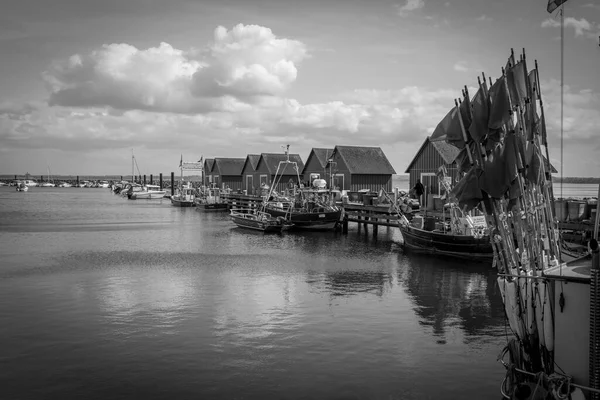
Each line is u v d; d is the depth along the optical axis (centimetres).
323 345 1488
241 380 1255
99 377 1271
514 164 962
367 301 1980
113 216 6525
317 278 2414
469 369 1322
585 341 875
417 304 1934
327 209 4612
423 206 4297
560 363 902
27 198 12012
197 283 2305
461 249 2934
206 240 3959
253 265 2784
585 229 2433
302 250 3366
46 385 1226
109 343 1501
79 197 12681
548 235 1023
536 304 939
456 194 1026
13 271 2605
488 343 1510
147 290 2164
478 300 1995
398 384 1236
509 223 1041
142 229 4841
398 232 4525
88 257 3089
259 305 1916
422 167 4506
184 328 1639
